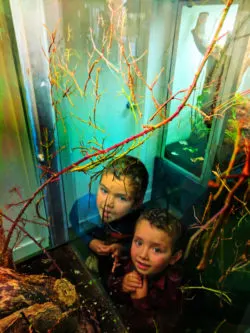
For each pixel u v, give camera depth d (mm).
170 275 906
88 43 1026
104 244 1063
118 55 1115
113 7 1014
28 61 890
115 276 960
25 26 837
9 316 562
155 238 835
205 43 1247
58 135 1089
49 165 1101
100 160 816
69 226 1206
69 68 1015
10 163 1012
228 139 1291
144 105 1269
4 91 891
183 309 859
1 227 801
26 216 1108
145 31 1141
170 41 1228
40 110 991
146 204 1327
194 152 1522
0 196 1037
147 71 1223
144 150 1480
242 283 918
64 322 634
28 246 1107
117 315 838
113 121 1230
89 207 1212
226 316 851
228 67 1220
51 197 1142
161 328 808
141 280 897
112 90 1163
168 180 1506
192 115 1423
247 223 913
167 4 1153
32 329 577
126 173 1039
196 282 914
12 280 656
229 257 891
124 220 1069
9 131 961
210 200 563
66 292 723
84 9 952
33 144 1039
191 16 1204
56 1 871
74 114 1106
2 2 775
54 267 1003
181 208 1316
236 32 1148
